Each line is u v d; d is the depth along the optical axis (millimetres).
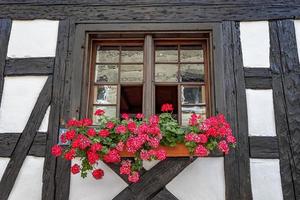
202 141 2695
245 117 3053
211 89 3188
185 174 2918
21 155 3018
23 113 3127
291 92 3109
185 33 3312
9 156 3025
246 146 2979
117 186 2906
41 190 2934
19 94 3176
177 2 3365
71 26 3330
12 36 3336
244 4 3348
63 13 3373
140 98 3377
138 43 3395
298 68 3170
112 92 3312
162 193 2873
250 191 2877
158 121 2803
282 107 3072
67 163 2977
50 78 3201
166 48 3408
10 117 3119
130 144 2654
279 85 3131
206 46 3369
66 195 2912
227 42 3254
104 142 2750
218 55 3217
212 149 2795
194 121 2812
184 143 2811
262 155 2953
